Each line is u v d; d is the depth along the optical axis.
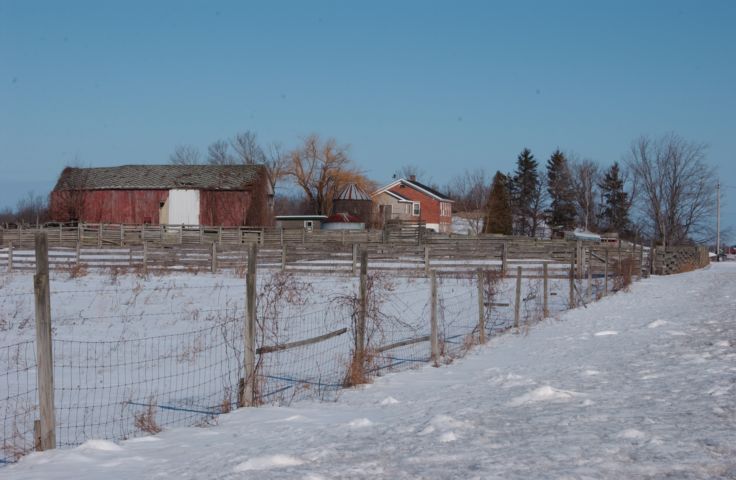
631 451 5.65
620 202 93.38
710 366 10.38
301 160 89.12
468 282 30.30
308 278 32.22
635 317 18.70
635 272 35.06
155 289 25.81
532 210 99.88
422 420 7.66
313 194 90.81
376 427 7.44
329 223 71.06
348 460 5.94
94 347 15.73
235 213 65.12
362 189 79.06
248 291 9.84
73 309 21.92
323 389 10.95
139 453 6.98
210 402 10.70
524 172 101.06
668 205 69.81
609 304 22.88
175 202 65.00
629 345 13.58
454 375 11.44
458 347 15.18
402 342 13.00
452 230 99.44
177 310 21.75
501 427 6.95
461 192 110.44
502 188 87.25
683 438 5.99
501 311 21.58
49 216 68.00
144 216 65.50
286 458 6.03
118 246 49.56
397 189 89.31
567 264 36.69
